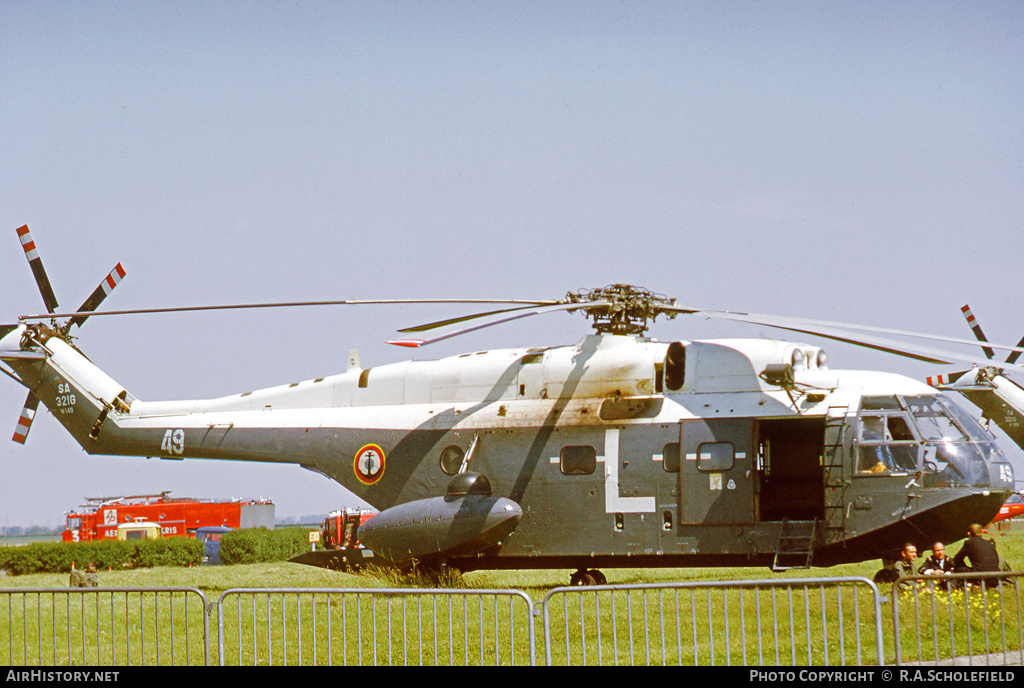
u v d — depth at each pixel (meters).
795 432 41.75
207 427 50.75
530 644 22.80
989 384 78.81
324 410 49.03
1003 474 38.41
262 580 60.38
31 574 84.19
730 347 42.28
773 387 40.84
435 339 35.38
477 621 31.23
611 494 41.69
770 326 40.53
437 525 42.91
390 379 47.94
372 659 27.55
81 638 32.16
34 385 55.47
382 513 45.09
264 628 31.84
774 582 21.91
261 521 116.75
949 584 23.39
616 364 42.91
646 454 41.44
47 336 55.66
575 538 42.03
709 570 51.44
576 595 37.34
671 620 28.89
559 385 43.72
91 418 53.59
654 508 41.03
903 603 27.09
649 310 43.66
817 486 41.62
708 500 40.28
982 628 26.91
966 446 38.16
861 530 38.31
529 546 42.72
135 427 52.53
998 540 84.06
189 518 113.12
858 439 38.72
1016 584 23.27
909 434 38.47
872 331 38.81
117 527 105.88
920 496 37.62
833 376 40.66
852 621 25.92
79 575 52.03
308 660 27.73
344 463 47.16
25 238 56.81
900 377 40.53
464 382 46.03
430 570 44.41
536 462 42.94
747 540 39.66
